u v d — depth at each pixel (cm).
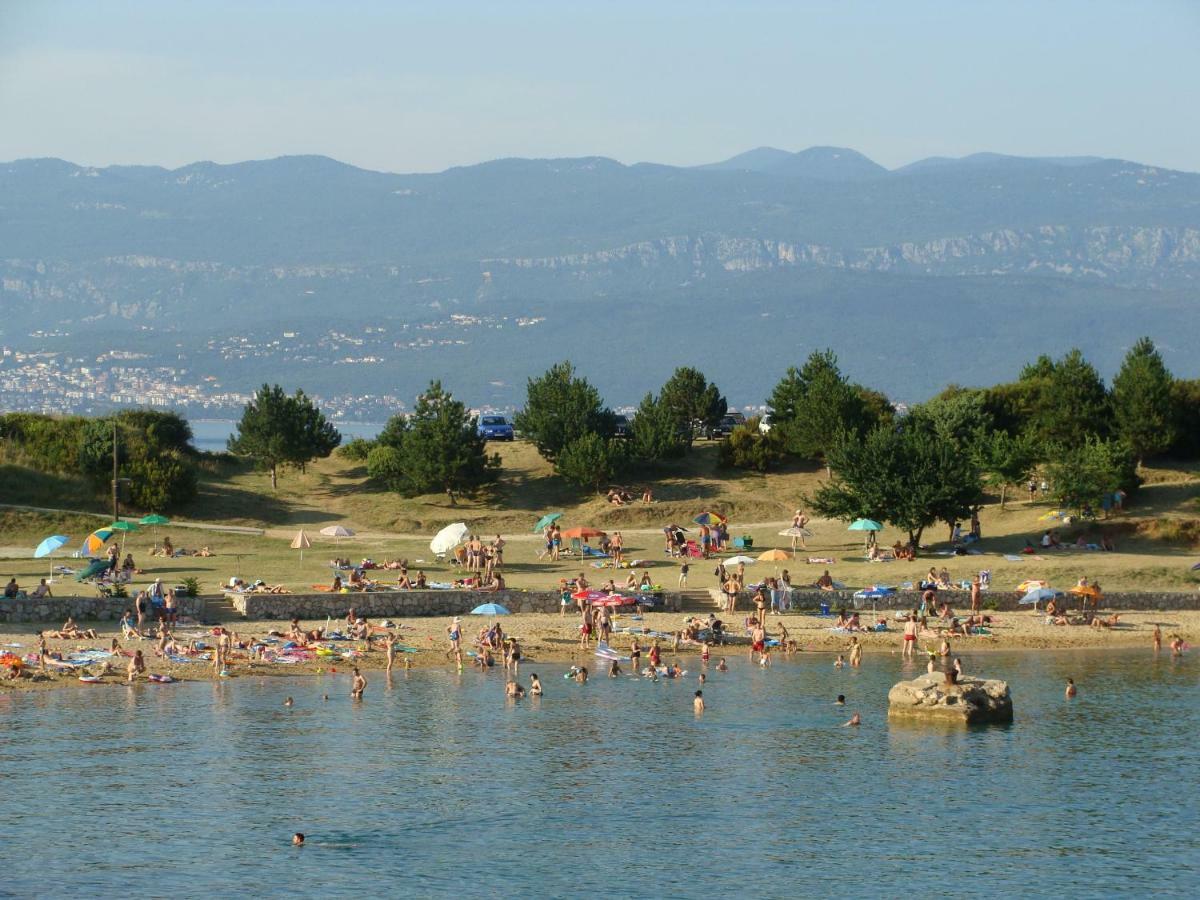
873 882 6494
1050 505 15875
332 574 12962
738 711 9338
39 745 8206
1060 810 7425
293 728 8706
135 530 14662
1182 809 7456
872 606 12531
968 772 8056
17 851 6606
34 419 17450
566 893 6322
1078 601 12662
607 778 7894
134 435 17025
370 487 17475
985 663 11000
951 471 14000
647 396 18275
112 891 6209
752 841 6969
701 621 12006
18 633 10625
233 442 17962
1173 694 9944
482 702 9444
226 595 11706
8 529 14250
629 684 10081
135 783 7588
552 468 17900
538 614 12269
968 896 6353
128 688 9581
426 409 17012
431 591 12075
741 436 17850
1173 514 14988
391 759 8144
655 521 16075
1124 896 6359
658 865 6656
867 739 8750
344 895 6253
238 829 6975
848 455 14275
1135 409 16750
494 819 7219
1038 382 18775
